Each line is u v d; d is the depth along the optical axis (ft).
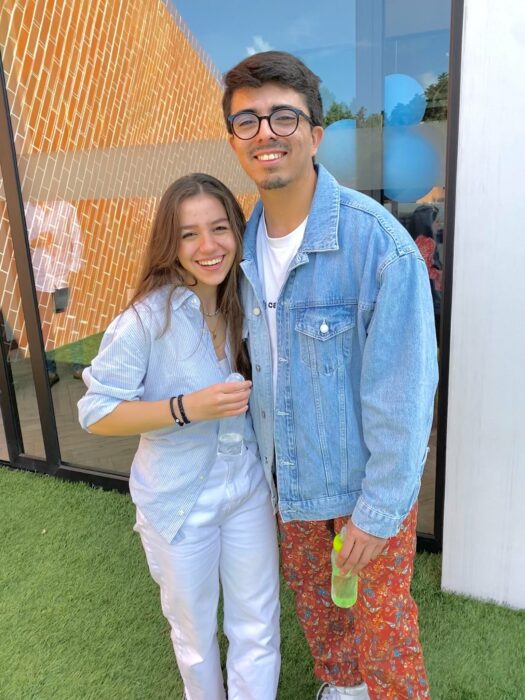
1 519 9.39
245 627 5.10
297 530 5.00
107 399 4.28
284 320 4.14
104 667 6.31
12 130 9.39
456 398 6.29
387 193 7.67
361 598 4.48
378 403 3.75
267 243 4.30
